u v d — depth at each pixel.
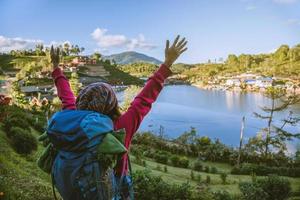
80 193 1.72
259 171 40.53
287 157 50.62
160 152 46.62
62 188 1.78
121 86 190.25
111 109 1.94
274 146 56.62
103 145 1.71
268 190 21.20
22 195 9.51
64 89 2.43
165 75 2.10
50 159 1.90
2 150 18.30
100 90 1.92
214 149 51.66
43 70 168.88
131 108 1.99
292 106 141.00
